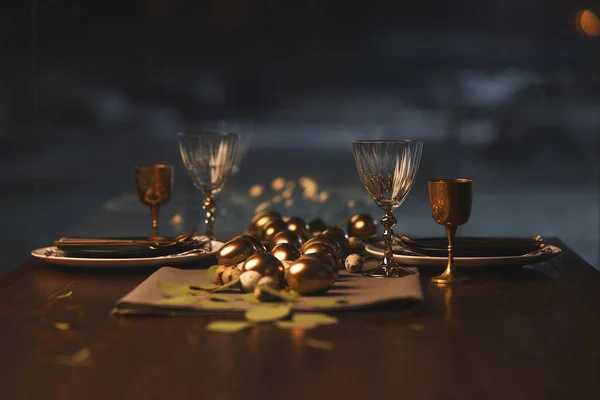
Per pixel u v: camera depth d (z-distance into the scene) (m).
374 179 1.16
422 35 8.95
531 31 8.82
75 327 0.91
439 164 8.75
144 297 0.98
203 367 0.76
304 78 8.96
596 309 0.98
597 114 8.69
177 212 5.13
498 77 8.92
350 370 0.75
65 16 9.15
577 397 0.68
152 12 9.09
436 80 8.91
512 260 1.19
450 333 0.87
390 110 8.94
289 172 7.41
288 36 9.04
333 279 1.00
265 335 0.87
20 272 1.25
